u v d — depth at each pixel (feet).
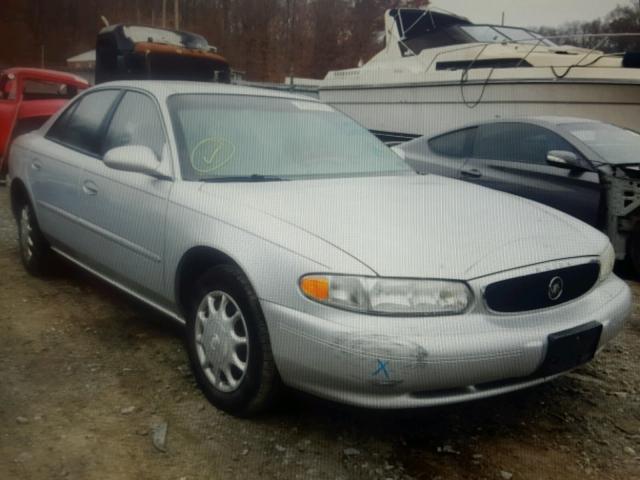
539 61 30.58
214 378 10.03
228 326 9.75
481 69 30.45
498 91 29.89
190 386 10.73
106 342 12.46
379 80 36.11
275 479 8.36
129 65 38.96
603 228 18.22
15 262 17.69
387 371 8.06
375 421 9.86
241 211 9.76
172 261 10.66
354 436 9.42
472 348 8.21
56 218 14.42
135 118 12.76
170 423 9.58
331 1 162.40
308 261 8.63
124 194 11.90
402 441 9.35
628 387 11.28
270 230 9.23
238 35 163.43
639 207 17.67
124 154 11.05
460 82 31.37
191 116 12.01
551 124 20.45
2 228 21.71
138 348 12.21
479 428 9.80
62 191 14.02
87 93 15.06
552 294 9.13
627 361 12.39
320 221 9.32
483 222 9.85
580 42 35.45
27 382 10.71
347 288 8.35
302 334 8.50
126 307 14.42
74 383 10.73
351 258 8.51
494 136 21.58
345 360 8.18
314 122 13.43
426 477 8.50
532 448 9.30
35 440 9.02
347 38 161.99
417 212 9.94
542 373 8.85
